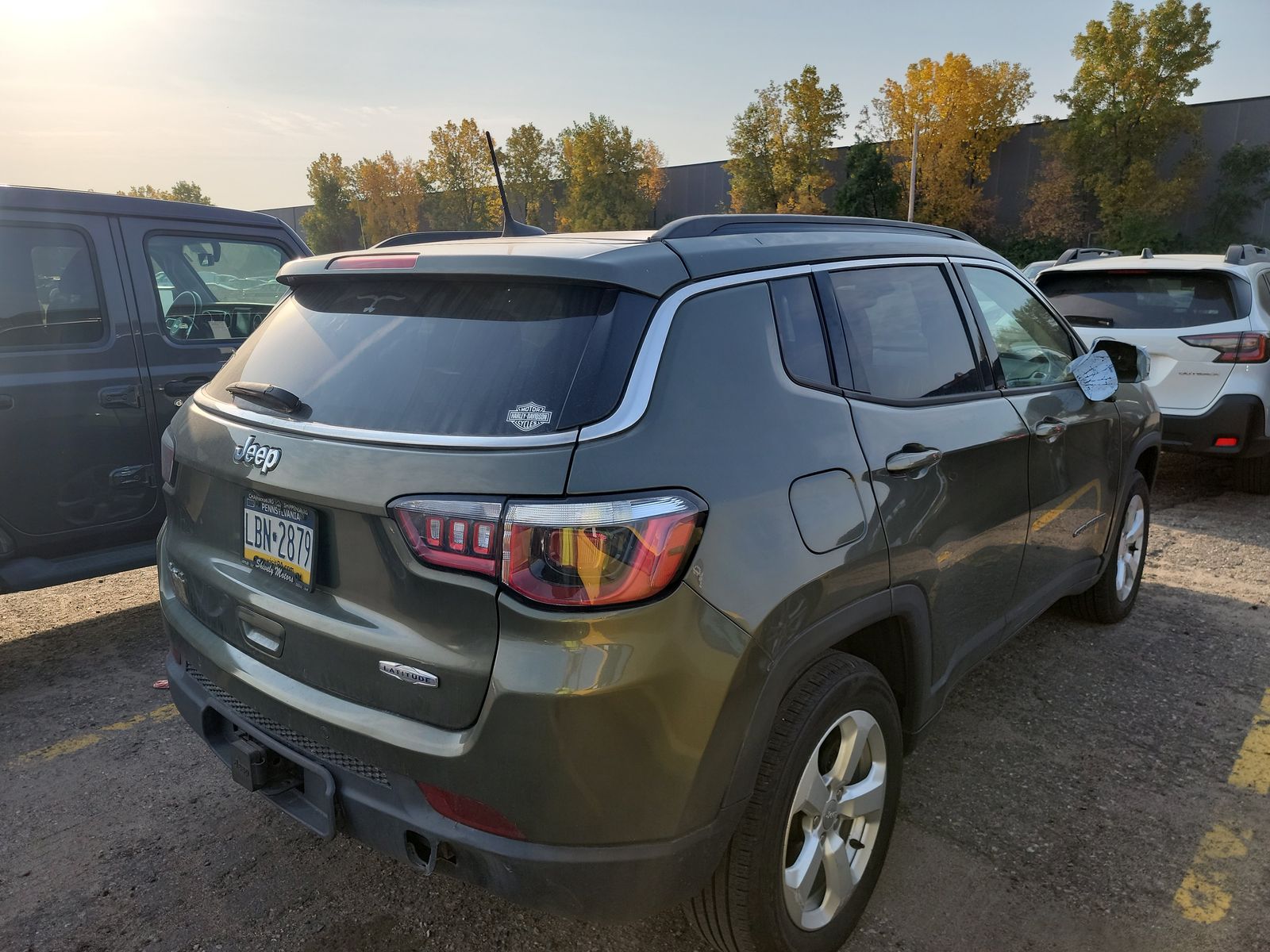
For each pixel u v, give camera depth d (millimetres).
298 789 2080
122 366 4059
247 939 2324
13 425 3701
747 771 1806
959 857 2607
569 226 66438
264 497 2014
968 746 3225
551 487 1599
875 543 2094
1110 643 4090
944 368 2643
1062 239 48594
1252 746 3211
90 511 3975
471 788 1665
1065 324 3607
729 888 1896
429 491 1678
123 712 3586
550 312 1858
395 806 1798
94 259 4000
